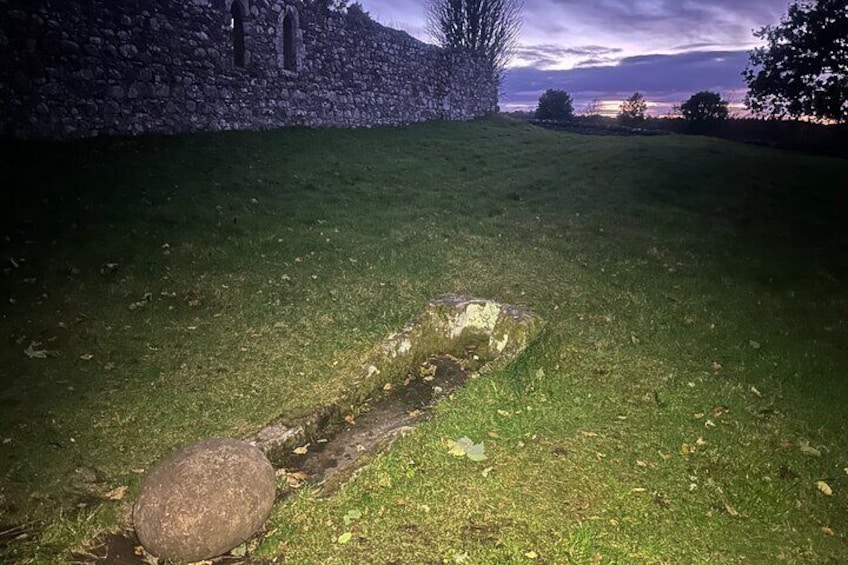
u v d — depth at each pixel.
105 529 3.54
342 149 16.45
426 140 20.02
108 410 4.81
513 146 20.33
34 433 4.44
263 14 16.16
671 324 7.18
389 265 8.60
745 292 8.35
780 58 23.12
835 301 8.10
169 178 11.03
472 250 9.62
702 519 3.89
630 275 8.88
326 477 4.09
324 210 11.07
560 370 5.89
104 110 12.25
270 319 6.61
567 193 14.11
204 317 6.59
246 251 8.58
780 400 5.57
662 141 20.72
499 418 4.89
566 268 9.04
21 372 5.23
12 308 6.27
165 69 13.54
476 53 27.88
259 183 11.97
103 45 12.12
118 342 5.91
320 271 8.18
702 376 5.92
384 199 12.48
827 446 4.84
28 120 10.91
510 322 6.23
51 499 3.79
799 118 24.20
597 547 3.53
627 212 12.60
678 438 4.80
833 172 15.66
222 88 15.09
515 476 4.13
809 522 3.98
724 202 13.34
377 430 4.97
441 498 3.86
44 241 7.80
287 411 4.88
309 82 18.02
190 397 5.06
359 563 3.34
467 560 3.36
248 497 3.43
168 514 3.25
